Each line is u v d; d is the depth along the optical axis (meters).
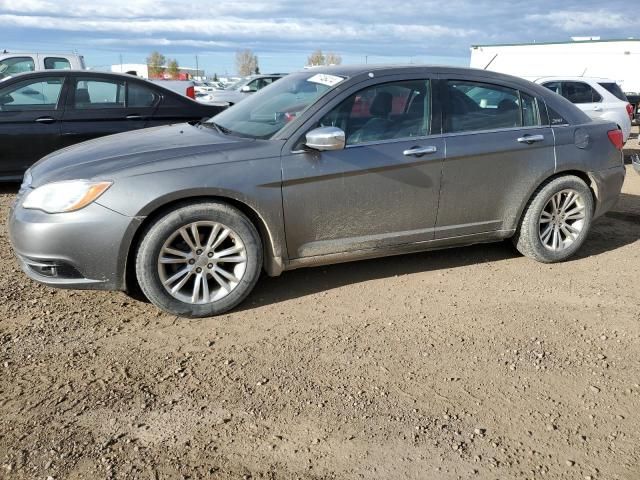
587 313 4.00
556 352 3.46
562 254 4.88
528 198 4.66
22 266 3.72
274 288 4.29
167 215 3.55
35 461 2.43
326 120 3.96
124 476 2.37
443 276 4.61
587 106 11.63
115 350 3.35
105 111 7.26
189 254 3.67
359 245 4.15
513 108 4.62
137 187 3.47
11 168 6.95
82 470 2.39
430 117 4.29
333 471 2.45
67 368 3.15
